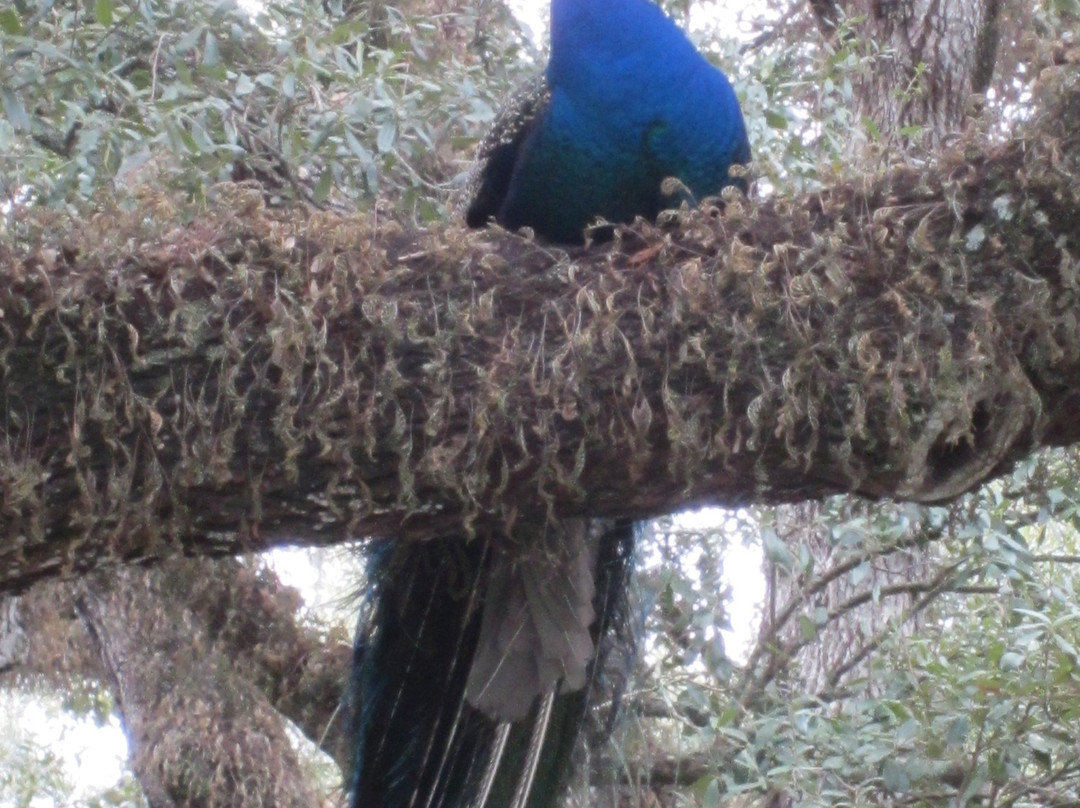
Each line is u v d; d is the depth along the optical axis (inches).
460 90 183.0
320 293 100.2
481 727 139.3
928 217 101.2
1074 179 98.4
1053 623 159.8
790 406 99.6
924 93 232.5
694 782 190.5
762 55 230.7
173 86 169.2
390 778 139.6
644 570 150.9
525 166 146.0
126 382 98.2
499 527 111.5
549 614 126.3
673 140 140.7
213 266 100.4
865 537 178.7
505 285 104.0
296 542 107.7
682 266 103.3
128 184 172.1
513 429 102.3
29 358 97.7
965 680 167.0
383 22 220.7
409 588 139.4
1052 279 100.8
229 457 99.7
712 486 107.0
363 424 100.3
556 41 145.4
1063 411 105.7
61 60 167.3
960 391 99.0
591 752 143.1
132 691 238.7
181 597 237.1
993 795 172.1
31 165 158.2
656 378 102.5
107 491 99.7
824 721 175.3
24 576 104.3
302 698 233.0
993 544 171.5
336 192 202.2
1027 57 129.4
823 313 100.8
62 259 98.7
